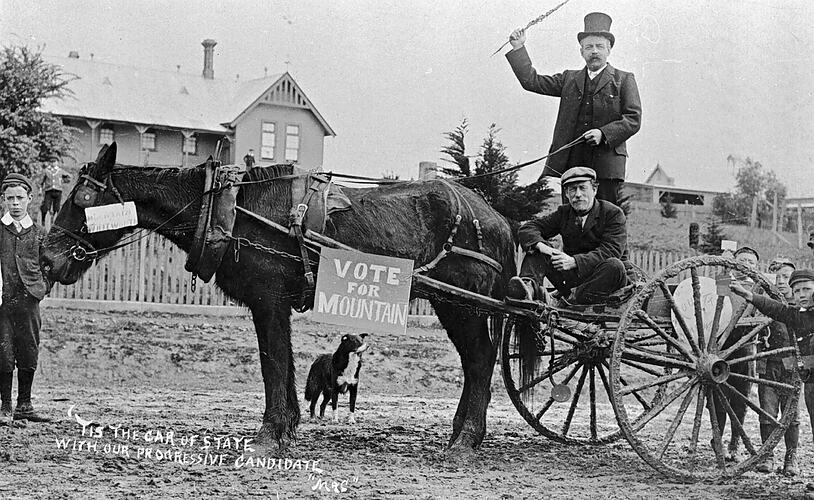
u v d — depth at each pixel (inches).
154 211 374.9
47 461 342.3
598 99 411.5
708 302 372.8
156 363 632.4
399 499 300.7
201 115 1487.5
